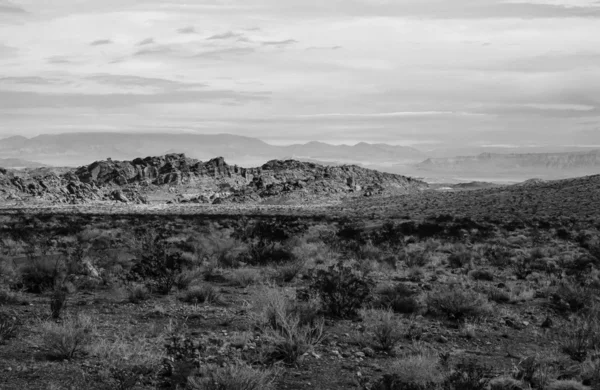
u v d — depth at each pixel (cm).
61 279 1998
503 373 1159
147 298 1839
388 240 3909
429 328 1533
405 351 1288
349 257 2972
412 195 16338
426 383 1047
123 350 1166
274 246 2877
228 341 1305
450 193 15488
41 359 1155
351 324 1526
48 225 5506
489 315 1703
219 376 996
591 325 1461
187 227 5497
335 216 9162
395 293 1789
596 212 8338
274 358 1202
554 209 9156
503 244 4159
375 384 1022
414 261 2862
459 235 4697
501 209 9862
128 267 2477
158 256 2170
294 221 6856
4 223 5672
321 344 1330
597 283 2214
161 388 1017
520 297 1992
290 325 1334
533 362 1213
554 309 1847
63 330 1205
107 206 15625
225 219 7381
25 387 999
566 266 2744
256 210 13262
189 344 1238
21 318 1490
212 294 1831
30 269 2038
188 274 2091
